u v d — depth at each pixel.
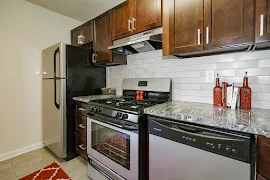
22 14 2.26
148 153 1.22
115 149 1.44
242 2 1.01
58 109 2.05
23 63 2.30
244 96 1.26
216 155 0.83
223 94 1.35
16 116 2.25
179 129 1.00
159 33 1.50
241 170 0.76
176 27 1.34
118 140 1.41
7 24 2.14
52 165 1.98
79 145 2.07
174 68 1.78
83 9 2.46
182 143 0.98
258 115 1.00
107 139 1.53
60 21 2.68
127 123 1.30
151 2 1.56
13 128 2.22
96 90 2.48
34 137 2.44
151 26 1.55
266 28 0.92
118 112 1.38
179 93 1.74
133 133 1.25
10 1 2.15
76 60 2.19
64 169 1.89
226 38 1.08
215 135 0.85
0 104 2.11
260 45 1.06
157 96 1.87
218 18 1.11
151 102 1.60
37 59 2.44
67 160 2.09
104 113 1.52
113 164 1.45
